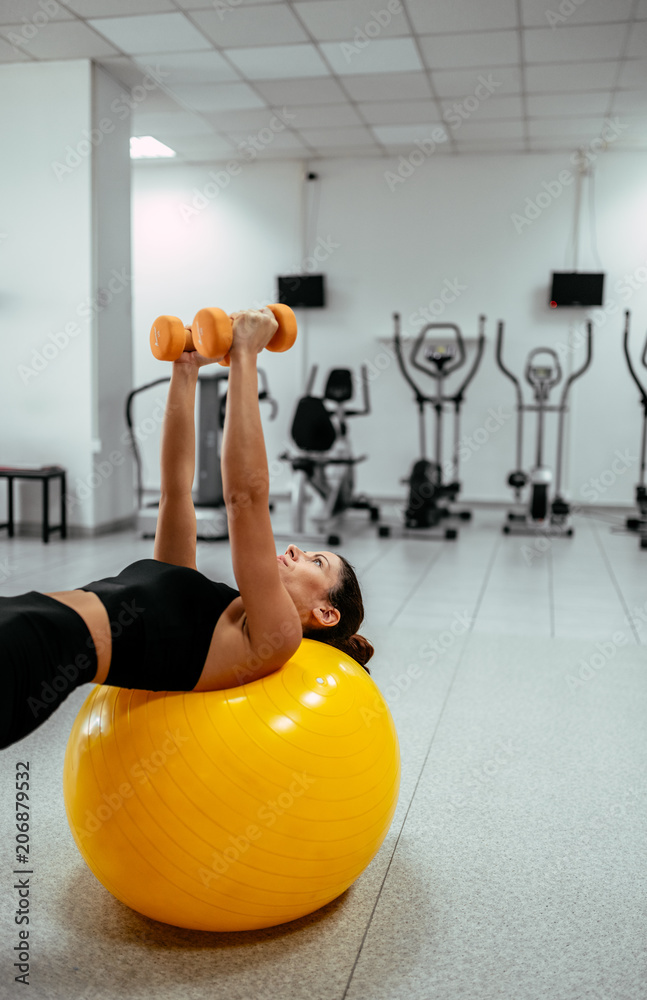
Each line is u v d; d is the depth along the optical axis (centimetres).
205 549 563
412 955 144
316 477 633
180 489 161
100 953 143
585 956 145
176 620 139
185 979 136
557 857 178
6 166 556
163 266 809
